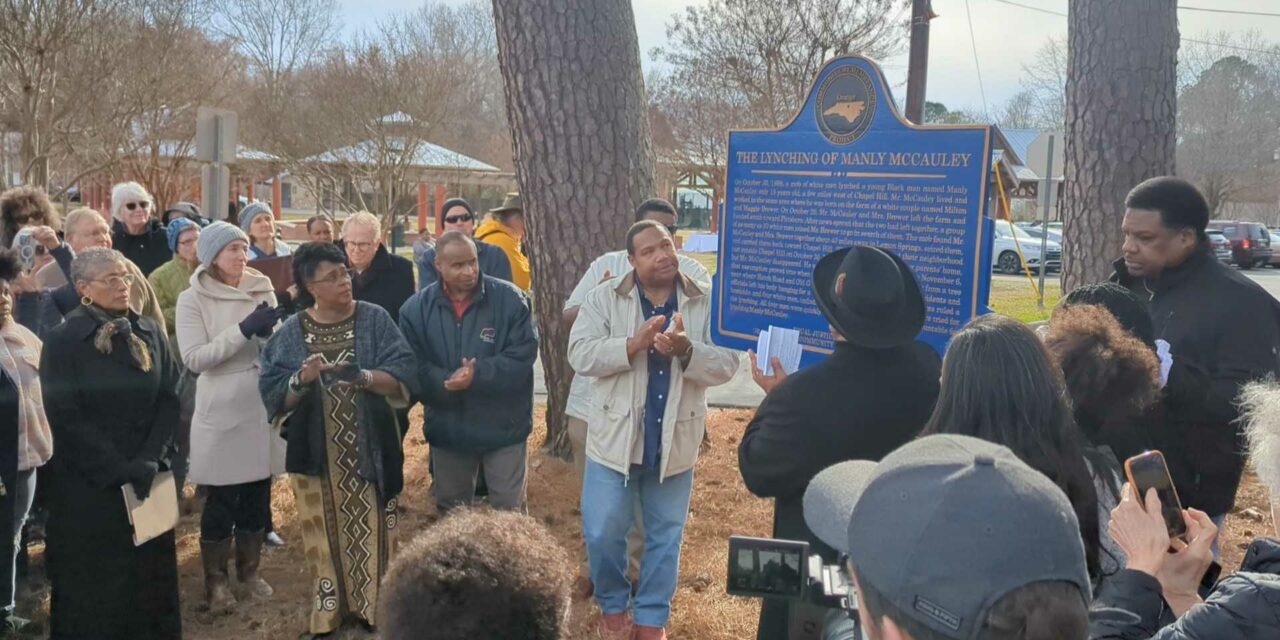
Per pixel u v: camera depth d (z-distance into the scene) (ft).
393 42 82.43
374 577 14.25
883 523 4.42
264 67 89.56
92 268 12.87
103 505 12.97
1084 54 23.13
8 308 14.30
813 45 74.28
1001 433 7.33
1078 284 23.54
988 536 4.15
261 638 14.99
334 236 26.58
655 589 14.12
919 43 48.34
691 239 85.10
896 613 4.31
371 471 14.05
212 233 16.03
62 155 75.41
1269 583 5.90
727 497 21.39
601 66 21.11
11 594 14.38
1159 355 10.13
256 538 16.43
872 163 15.55
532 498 20.93
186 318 15.84
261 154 92.27
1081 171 23.39
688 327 14.11
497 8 21.53
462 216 23.41
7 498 13.98
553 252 21.71
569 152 21.16
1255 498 20.94
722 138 84.53
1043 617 4.06
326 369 13.46
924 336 14.96
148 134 80.02
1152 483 6.83
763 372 13.20
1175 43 22.90
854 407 9.06
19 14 62.34
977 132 14.15
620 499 13.88
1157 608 6.43
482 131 112.88
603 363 13.44
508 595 4.87
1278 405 7.06
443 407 15.62
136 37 72.13
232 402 15.81
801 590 6.24
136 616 13.38
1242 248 116.78
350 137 81.35
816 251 16.48
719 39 80.43
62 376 12.62
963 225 14.38
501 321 15.74
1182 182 11.58
